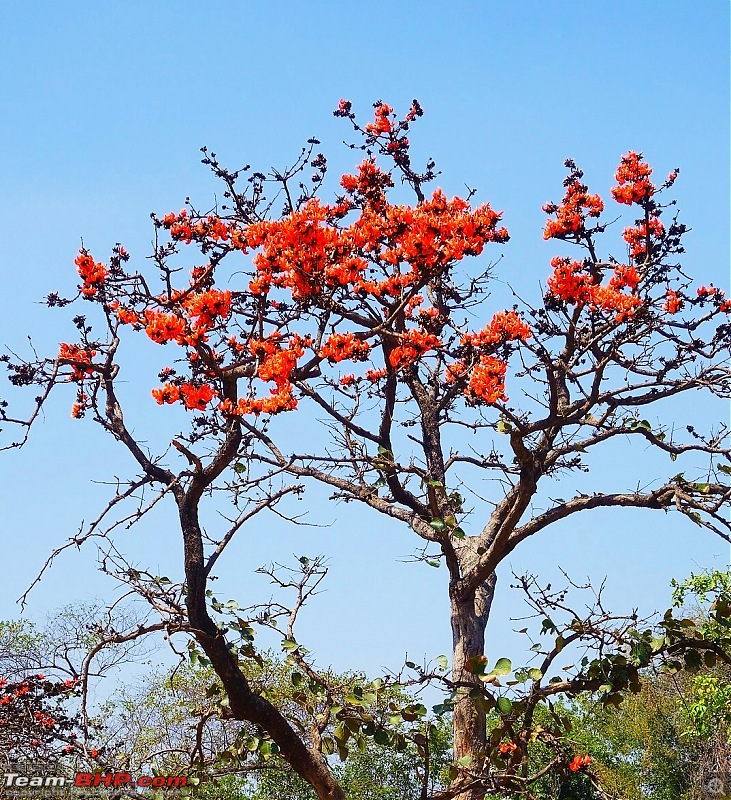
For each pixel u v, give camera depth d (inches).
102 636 283.7
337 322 318.3
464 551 402.3
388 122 432.1
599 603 264.7
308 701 313.1
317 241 294.7
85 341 332.8
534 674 263.9
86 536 284.5
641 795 706.8
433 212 293.0
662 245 354.0
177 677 462.3
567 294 332.5
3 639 399.9
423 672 277.6
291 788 518.9
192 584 286.2
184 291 314.2
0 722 336.8
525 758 274.4
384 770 571.2
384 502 399.5
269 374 284.0
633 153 356.2
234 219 376.5
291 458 329.7
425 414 428.8
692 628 299.3
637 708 711.1
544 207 365.7
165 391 290.0
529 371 368.5
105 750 306.5
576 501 384.8
